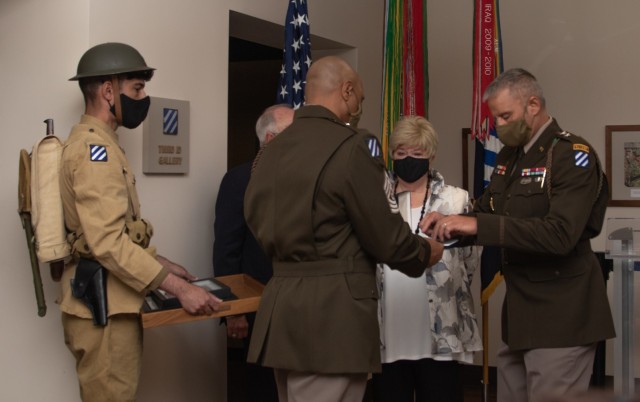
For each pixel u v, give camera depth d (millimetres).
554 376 2512
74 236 2486
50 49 3117
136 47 3248
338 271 2176
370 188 2135
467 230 2457
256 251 3270
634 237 2602
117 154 2523
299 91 3896
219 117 3705
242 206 3248
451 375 3012
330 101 2289
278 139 2293
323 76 2291
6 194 3215
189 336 3531
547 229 2381
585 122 5316
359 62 5191
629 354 2627
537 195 2529
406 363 3061
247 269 3287
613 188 5238
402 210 3090
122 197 2432
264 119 3170
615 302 2639
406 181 3018
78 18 3055
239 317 3297
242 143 5887
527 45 5441
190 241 3520
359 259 2205
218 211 3309
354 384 2219
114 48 2611
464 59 5613
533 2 5422
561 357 2500
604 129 5270
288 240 2189
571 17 5340
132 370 2512
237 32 4496
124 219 2436
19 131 3201
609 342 5020
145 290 2453
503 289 5418
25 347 3188
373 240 2152
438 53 5680
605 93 5273
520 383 2764
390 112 4242
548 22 5391
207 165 3627
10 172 3215
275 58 5715
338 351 2137
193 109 3551
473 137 4227
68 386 3123
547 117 2600
